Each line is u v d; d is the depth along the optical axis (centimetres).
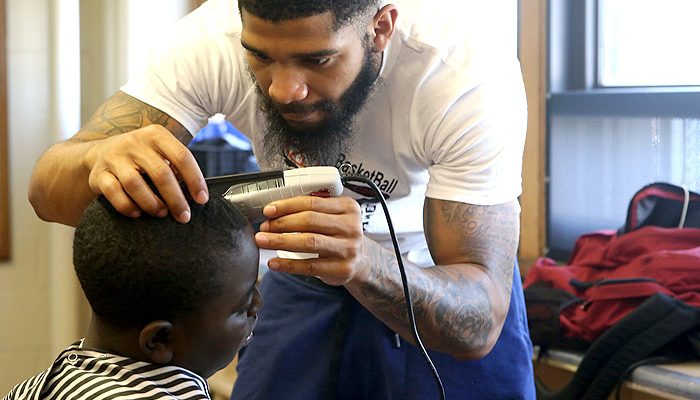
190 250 100
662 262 213
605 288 209
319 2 114
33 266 284
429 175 144
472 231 138
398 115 140
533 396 166
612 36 262
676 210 238
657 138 247
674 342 200
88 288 103
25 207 282
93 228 102
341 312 158
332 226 110
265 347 167
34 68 279
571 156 265
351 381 159
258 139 150
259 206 113
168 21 279
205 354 106
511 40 263
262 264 198
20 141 279
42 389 103
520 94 146
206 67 143
